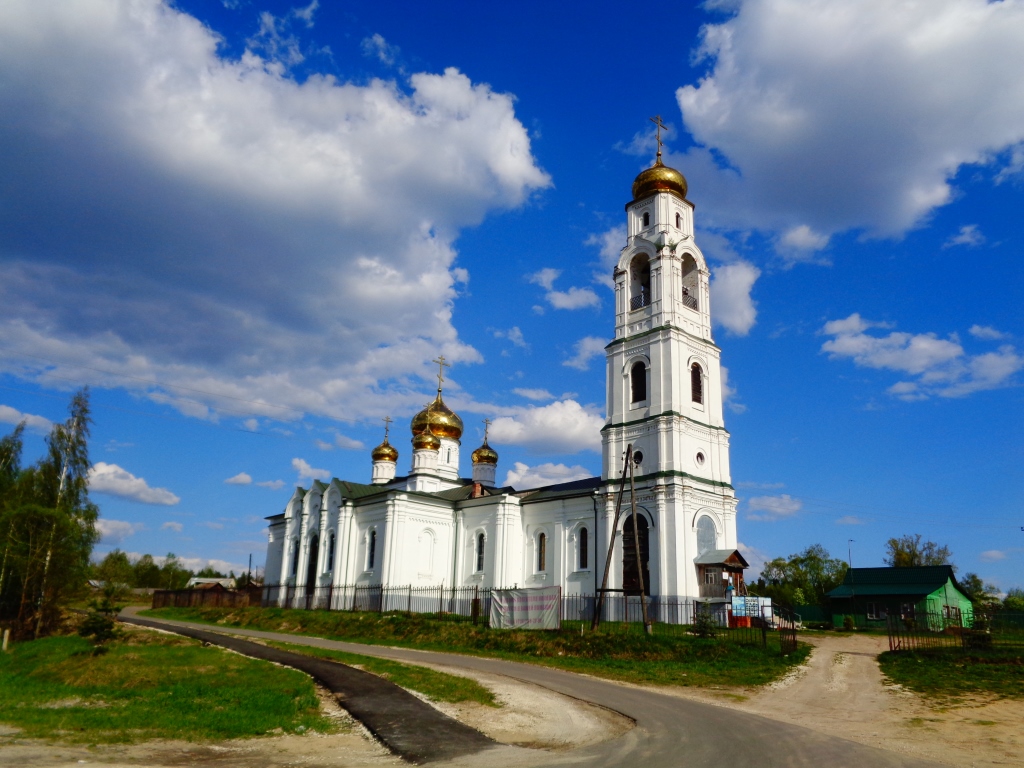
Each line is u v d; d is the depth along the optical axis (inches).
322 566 2743.6
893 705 903.7
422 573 2490.2
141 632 1695.4
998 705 892.0
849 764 570.9
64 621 1979.6
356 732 725.3
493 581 2353.6
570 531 2241.6
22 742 655.8
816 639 1781.5
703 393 2181.3
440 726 731.4
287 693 911.7
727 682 1114.1
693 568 1940.2
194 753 631.8
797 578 3759.8
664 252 2210.9
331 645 1625.2
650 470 2052.2
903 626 1927.9
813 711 871.1
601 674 1196.5
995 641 1492.4
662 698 945.5
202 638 1616.6
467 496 2694.4
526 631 1557.6
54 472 1993.1
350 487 2815.0
